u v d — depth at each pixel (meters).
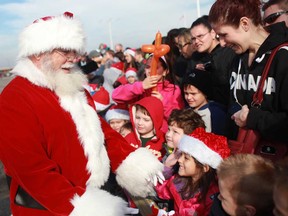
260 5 1.80
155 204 2.25
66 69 1.86
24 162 1.60
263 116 1.68
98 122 1.98
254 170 1.43
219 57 2.40
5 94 1.73
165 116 2.88
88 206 1.58
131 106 2.95
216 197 1.66
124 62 7.06
